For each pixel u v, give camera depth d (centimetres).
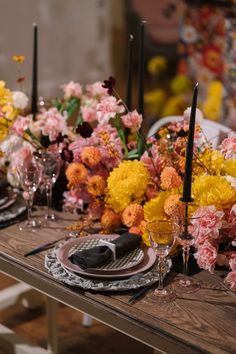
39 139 230
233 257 179
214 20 366
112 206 202
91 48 481
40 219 218
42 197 229
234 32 348
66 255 188
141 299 168
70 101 239
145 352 277
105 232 205
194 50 384
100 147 210
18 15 454
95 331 293
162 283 172
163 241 163
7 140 220
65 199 223
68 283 174
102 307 167
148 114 443
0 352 252
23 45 464
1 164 234
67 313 309
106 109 201
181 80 401
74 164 207
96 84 235
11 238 204
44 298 312
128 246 186
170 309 164
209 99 379
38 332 292
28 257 192
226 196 180
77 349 279
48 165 211
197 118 196
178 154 197
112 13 462
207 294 172
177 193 191
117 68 476
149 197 199
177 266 187
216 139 262
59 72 482
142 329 159
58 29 473
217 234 174
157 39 427
